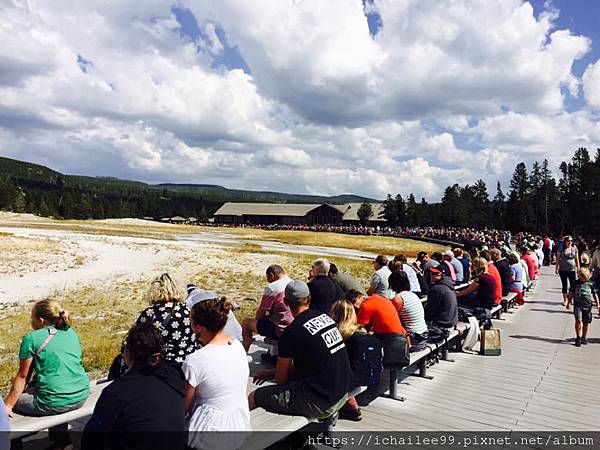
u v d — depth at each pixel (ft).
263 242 178.50
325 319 15.92
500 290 35.91
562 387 23.04
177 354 15.40
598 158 255.09
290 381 15.66
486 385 23.31
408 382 23.79
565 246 47.14
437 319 27.12
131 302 56.44
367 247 170.81
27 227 195.83
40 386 14.66
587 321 31.55
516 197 372.38
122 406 10.94
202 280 75.61
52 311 15.26
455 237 176.76
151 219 505.66
